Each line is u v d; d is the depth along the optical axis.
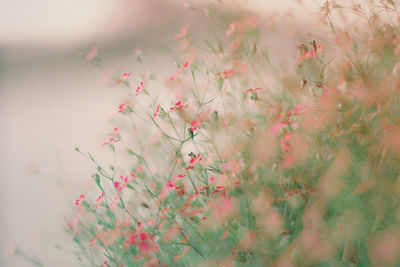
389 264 0.55
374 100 0.59
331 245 0.56
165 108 0.74
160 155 0.66
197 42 0.77
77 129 0.94
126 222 0.62
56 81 1.12
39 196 0.84
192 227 0.61
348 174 0.58
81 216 0.66
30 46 1.28
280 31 0.69
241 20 0.66
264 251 0.59
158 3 1.11
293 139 0.60
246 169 0.63
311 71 0.64
